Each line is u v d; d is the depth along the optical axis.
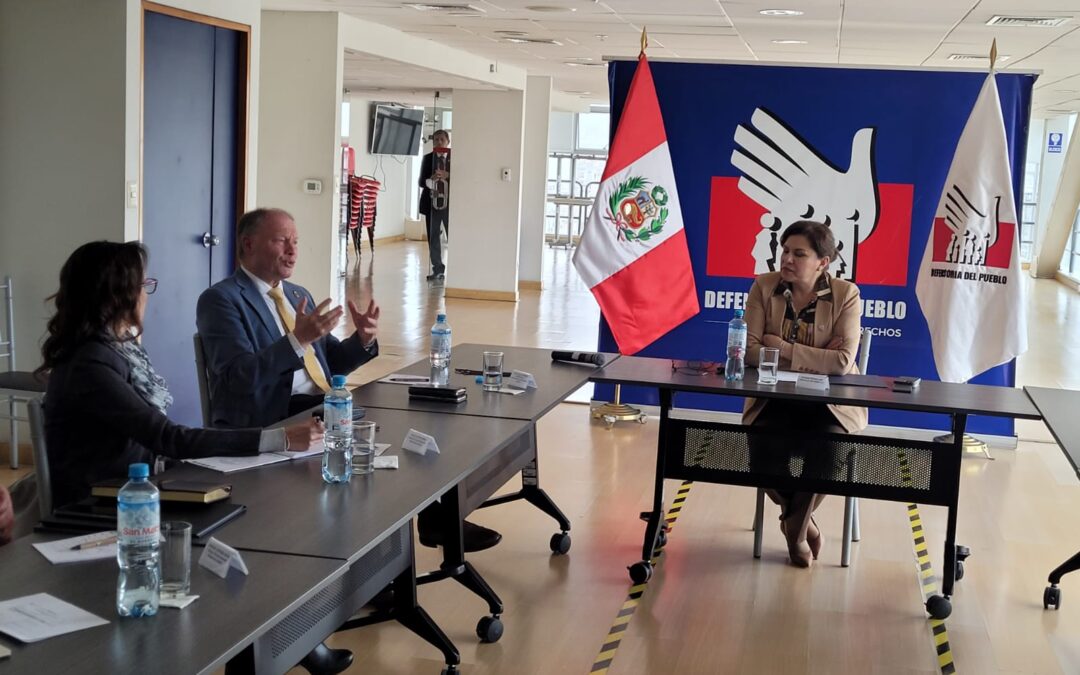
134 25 5.57
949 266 5.76
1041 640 3.88
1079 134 18.34
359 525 2.43
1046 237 19.16
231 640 1.80
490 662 3.53
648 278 5.78
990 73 5.67
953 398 4.09
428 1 7.65
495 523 4.98
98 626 1.84
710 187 6.57
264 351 3.78
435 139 14.98
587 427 6.91
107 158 5.57
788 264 4.50
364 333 4.32
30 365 5.76
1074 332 12.63
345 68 11.24
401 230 22.11
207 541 2.27
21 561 2.11
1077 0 6.55
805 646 3.74
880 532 5.06
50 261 5.68
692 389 4.16
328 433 2.84
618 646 3.69
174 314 6.34
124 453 2.95
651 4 7.36
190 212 6.42
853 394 4.08
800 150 6.47
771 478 4.32
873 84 6.37
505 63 12.46
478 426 3.46
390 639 3.68
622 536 4.87
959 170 5.72
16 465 5.50
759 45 9.56
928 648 3.77
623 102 6.64
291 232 4.09
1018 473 6.14
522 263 14.66
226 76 6.70
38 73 5.58
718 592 4.22
